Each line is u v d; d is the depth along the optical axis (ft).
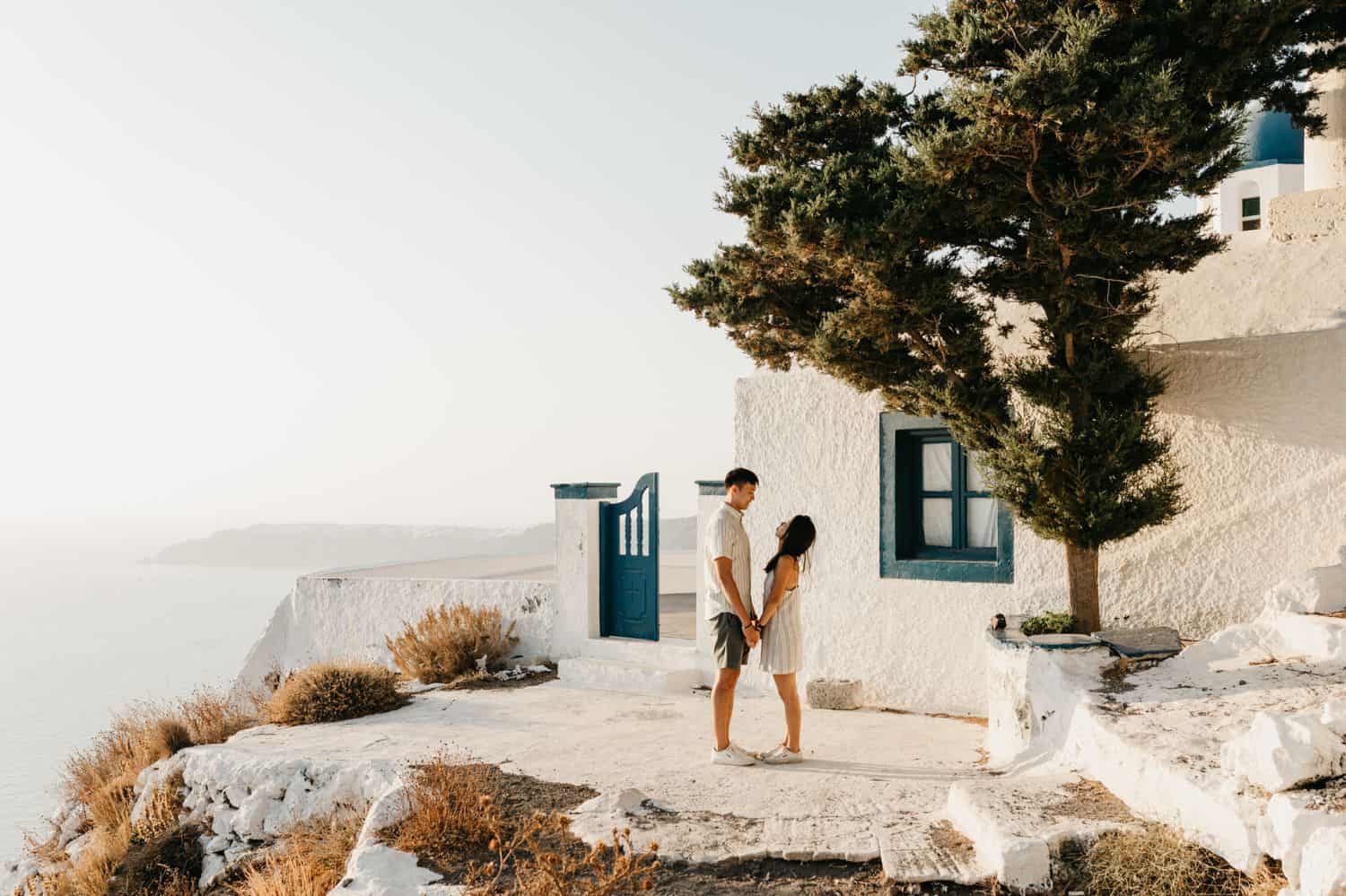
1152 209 21.18
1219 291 28.25
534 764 23.24
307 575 49.11
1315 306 26.58
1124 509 22.17
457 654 38.91
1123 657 20.75
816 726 27.63
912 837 16.26
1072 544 23.04
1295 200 29.07
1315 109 31.07
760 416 34.35
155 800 26.68
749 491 23.41
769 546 33.86
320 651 46.85
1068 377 22.62
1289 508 23.67
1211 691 18.08
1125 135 19.21
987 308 25.27
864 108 24.23
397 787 20.22
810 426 33.01
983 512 29.66
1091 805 15.92
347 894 15.74
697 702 32.35
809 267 23.56
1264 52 21.08
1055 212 21.33
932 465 30.86
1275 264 27.37
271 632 48.14
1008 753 21.99
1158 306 29.17
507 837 17.61
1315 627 18.90
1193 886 13.07
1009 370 24.22
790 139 24.89
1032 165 20.26
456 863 16.62
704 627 35.94
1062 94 18.90
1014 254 23.49
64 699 353.51
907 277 22.13
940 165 20.39
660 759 23.61
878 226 20.68
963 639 29.14
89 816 30.76
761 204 21.91
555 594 40.68
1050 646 21.11
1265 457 24.09
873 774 21.61
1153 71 19.62
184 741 30.55
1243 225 57.11
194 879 23.86
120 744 32.83
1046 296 22.94
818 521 32.68
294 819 23.54
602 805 18.88
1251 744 14.05
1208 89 20.39
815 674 32.45
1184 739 15.87
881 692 30.83
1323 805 12.48
